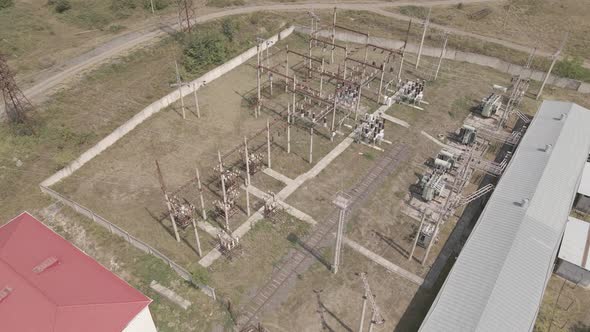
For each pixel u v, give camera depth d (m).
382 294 37.75
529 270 34.53
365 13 89.06
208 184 48.41
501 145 55.03
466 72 70.19
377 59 73.50
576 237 40.41
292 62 72.75
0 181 47.94
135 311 30.45
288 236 42.75
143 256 40.31
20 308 28.84
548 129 50.47
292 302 36.94
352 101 62.03
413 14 90.00
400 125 58.25
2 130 53.22
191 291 37.50
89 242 41.78
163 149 53.41
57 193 45.66
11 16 79.44
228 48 72.62
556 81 67.06
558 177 43.62
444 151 50.34
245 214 44.88
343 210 33.66
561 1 95.50
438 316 32.19
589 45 79.50
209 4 88.62
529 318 31.44
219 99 62.72
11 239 34.03
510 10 92.38
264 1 92.25
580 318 36.41
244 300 37.00
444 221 44.47
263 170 50.53
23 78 63.44
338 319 35.75
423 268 40.06
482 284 33.50
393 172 50.72
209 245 41.66
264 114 60.09
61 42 73.75
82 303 29.55
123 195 47.00
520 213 39.19
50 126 54.78
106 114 57.66
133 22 81.50
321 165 51.53
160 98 60.94
